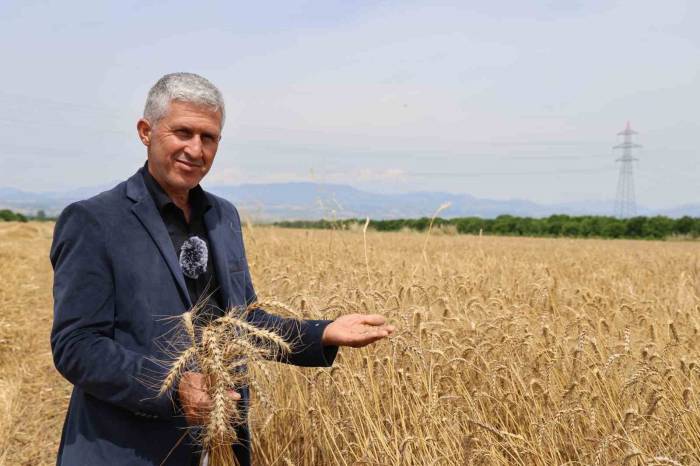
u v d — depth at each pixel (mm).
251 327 2354
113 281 2500
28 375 8406
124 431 2510
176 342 2502
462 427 4066
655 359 4602
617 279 11117
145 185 2703
